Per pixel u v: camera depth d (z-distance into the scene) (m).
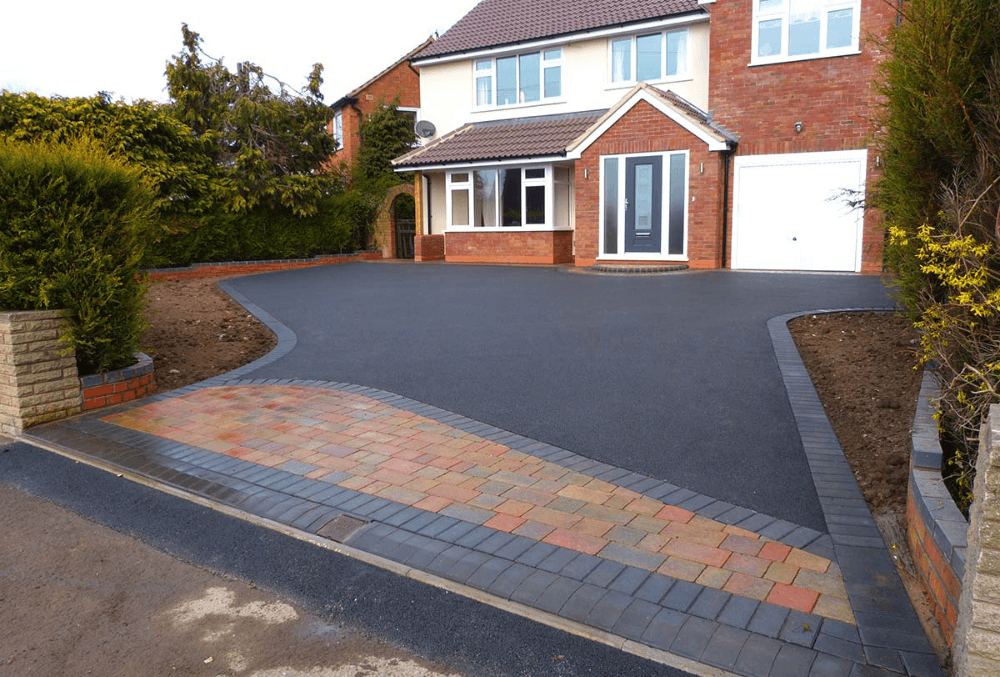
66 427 7.03
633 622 3.66
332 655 3.57
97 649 3.68
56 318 7.22
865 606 3.70
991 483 2.84
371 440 6.36
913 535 4.11
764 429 6.25
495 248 21.78
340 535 4.71
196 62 22.28
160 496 5.47
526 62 22.92
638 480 5.36
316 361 9.25
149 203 8.21
